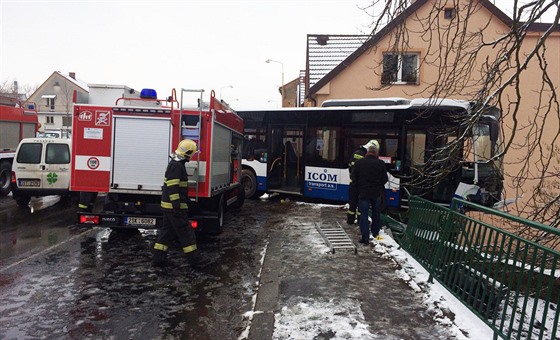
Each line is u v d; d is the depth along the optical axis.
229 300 4.91
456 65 6.62
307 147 12.14
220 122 7.66
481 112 6.11
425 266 5.93
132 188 7.11
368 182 7.28
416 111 10.17
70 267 6.09
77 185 7.11
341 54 19.08
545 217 6.62
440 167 7.21
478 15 14.16
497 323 4.20
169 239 6.23
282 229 8.57
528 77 14.53
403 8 6.60
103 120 7.08
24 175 11.40
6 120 13.87
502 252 4.14
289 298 4.78
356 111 11.22
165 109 7.08
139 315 4.45
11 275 5.69
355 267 5.96
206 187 7.13
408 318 4.25
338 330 3.97
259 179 13.10
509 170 13.60
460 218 5.02
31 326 4.14
